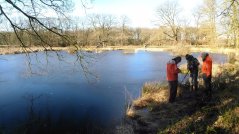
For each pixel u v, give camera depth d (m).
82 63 11.14
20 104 15.72
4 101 16.47
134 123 10.96
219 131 8.60
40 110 14.49
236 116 9.30
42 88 19.70
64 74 24.81
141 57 43.59
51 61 33.06
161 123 10.39
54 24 10.36
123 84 20.00
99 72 26.34
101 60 37.94
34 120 12.89
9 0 9.32
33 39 10.72
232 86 13.90
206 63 12.61
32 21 9.95
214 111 10.53
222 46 31.55
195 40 70.31
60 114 13.68
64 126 11.98
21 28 10.12
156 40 75.19
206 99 12.23
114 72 26.33
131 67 30.52
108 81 21.44
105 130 10.96
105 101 15.49
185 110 11.27
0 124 12.43
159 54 49.94
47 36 10.58
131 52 53.88
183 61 33.31
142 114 11.61
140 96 15.20
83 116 13.13
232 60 24.25
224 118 9.26
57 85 20.53
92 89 18.80
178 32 74.00
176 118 10.52
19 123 12.54
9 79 23.20
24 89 19.48
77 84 20.69
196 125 9.27
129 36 84.69
